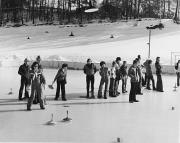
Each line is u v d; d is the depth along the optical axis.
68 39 64.88
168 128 11.08
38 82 13.99
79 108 14.52
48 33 73.06
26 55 48.59
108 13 95.19
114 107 14.82
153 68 32.56
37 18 98.69
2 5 98.62
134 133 10.44
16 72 32.28
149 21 75.50
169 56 43.94
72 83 23.89
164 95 18.61
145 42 53.88
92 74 17.23
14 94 18.42
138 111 13.94
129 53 46.59
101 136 10.08
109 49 50.28
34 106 14.92
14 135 10.11
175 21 75.94
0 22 91.06
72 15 98.19
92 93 17.38
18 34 74.38
